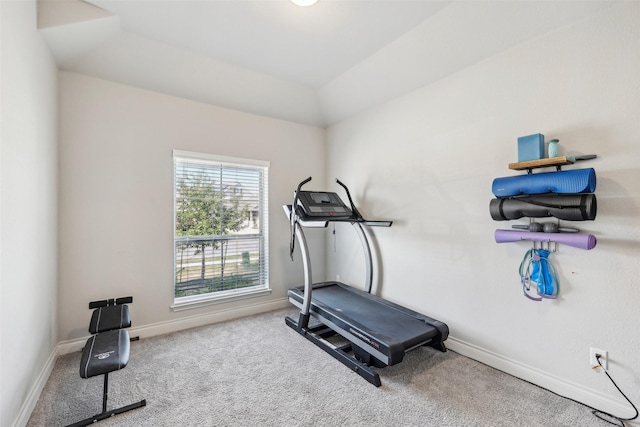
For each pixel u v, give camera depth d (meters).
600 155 1.76
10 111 1.52
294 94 3.51
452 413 1.77
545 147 1.97
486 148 2.33
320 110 3.86
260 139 3.63
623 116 1.68
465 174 2.48
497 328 2.27
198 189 3.25
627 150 1.67
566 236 1.79
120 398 1.91
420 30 2.36
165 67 2.76
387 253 3.22
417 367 2.29
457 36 2.28
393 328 2.32
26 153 1.74
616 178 1.71
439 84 2.67
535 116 2.04
